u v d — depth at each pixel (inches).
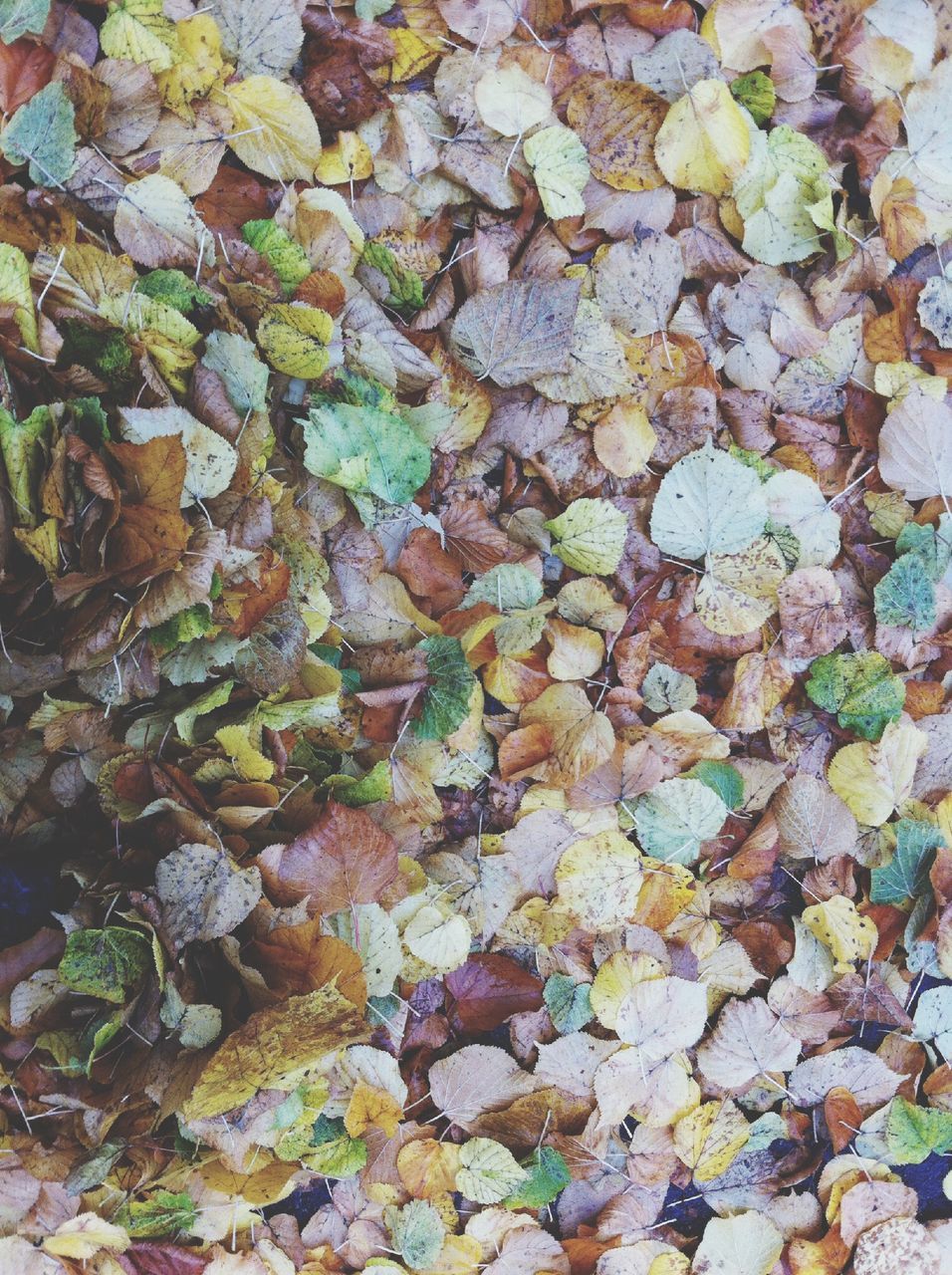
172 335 38.6
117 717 39.5
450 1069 43.7
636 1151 45.3
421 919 42.1
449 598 42.6
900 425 44.2
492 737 43.5
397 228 41.5
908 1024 45.8
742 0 42.9
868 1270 46.5
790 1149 46.8
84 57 39.1
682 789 43.8
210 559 37.5
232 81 40.0
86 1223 40.6
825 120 43.8
